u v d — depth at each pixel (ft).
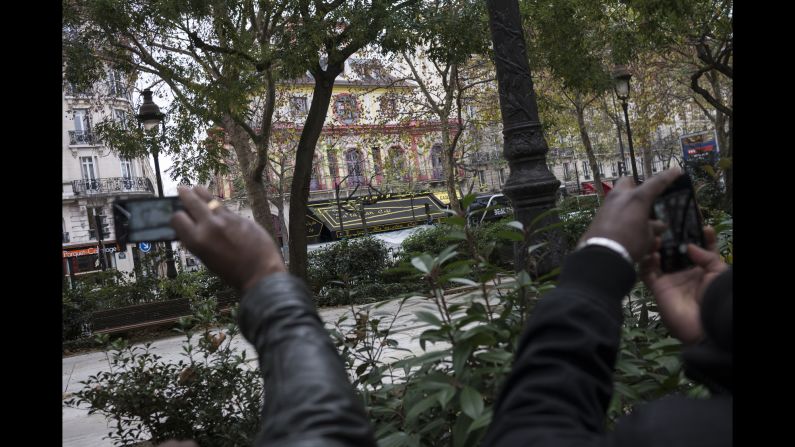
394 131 112.47
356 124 104.17
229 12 41.68
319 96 44.65
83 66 45.06
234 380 14.79
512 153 15.48
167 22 39.65
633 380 7.02
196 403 14.49
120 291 54.54
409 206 120.16
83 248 130.72
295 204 45.57
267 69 40.75
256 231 2.81
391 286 55.88
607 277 2.79
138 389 14.34
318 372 2.34
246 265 2.73
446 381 6.01
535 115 15.49
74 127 152.05
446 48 42.50
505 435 2.41
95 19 40.96
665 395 6.61
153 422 14.55
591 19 51.49
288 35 39.19
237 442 13.46
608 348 2.60
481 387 6.16
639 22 50.06
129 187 157.79
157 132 50.01
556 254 10.96
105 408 14.71
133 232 2.58
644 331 7.77
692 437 2.40
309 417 2.18
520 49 15.58
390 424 6.79
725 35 50.62
